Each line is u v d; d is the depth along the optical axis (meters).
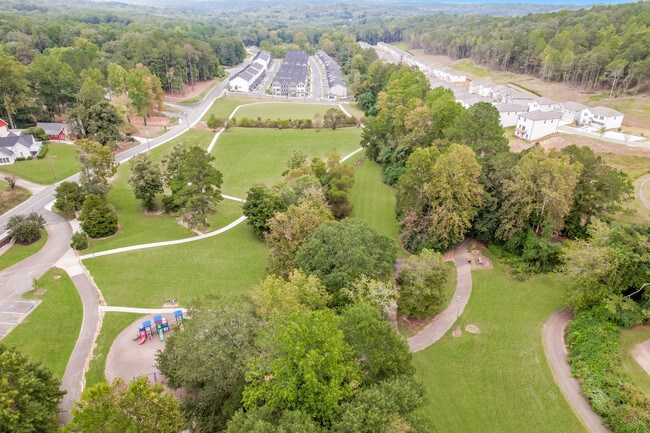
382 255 58.31
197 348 39.28
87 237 75.69
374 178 108.38
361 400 31.73
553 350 51.94
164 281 64.56
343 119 155.88
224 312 42.12
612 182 67.56
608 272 53.06
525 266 67.50
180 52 198.25
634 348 49.28
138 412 29.83
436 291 55.56
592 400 44.12
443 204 68.88
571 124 139.00
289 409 32.25
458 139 85.81
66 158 108.56
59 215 82.25
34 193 90.50
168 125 149.25
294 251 61.81
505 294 62.69
